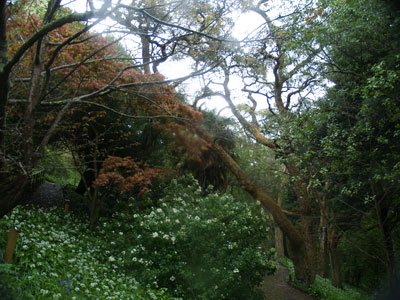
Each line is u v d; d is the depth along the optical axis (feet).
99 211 39.55
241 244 33.99
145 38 22.21
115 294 21.88
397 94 28.71
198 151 20.84
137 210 35.45
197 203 37.93
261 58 23.58
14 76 20.29
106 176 32.78
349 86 37.29
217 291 28.81
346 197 48.78
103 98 32.78
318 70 37.60
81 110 30.37
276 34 23.12
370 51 34.12
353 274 80.38
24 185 16.79
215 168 46.98
